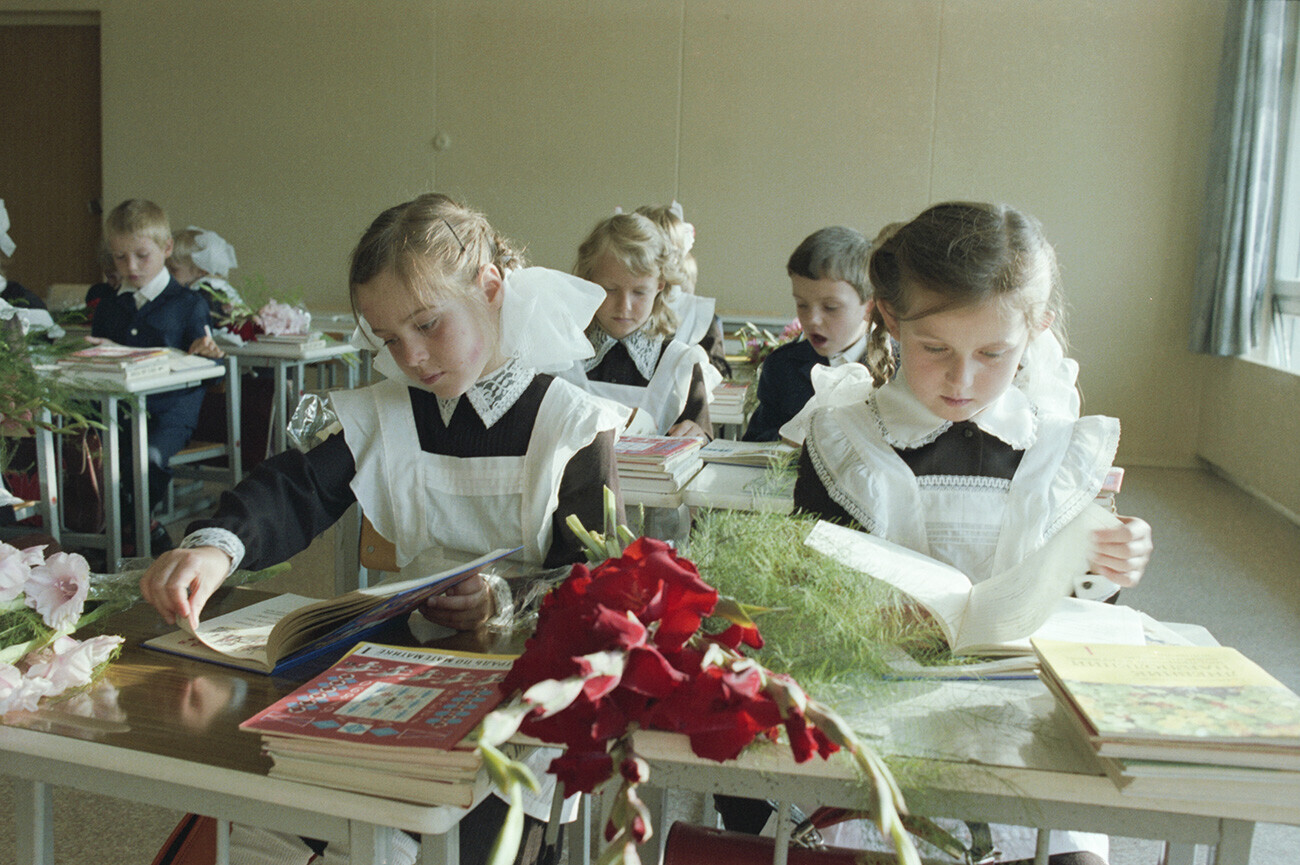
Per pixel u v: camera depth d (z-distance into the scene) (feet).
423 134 24.80
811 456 4.56
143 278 14.83
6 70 26.50
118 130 25.99
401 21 24.49
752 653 3.07
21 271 27.22
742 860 3.42
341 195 25.35
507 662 3.47
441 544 4.83
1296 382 16.92
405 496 4.76
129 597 4.09
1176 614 11.86
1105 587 4.53
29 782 3.34
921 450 4.36
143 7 25.43
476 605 4.02
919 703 3.15
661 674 2.36
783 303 23.94
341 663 3.43
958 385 3.90
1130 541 3.52
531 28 24.06
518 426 4.69
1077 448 4.28
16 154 26.81
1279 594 12.72
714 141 23.67
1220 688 2.85
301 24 24.89
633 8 23.58
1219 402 20.84
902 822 2.75
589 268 9.15
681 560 2.78
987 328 3.76
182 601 3.78
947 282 3.70
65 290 23.49
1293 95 19.36
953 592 3.57
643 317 9.30
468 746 2.78
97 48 26.16
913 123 22.77
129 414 11.74
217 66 25.36
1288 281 19.08
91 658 3.49
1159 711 2.69
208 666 3.74
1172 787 2.59
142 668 3.71
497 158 24.59
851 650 3.11
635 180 24.12
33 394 6.54
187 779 2.97
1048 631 3.59
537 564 4.69
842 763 2.76
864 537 3.71
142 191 26.12
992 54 22.26
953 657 3.45
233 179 25.70
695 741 2.45
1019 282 3.73
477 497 4.70
